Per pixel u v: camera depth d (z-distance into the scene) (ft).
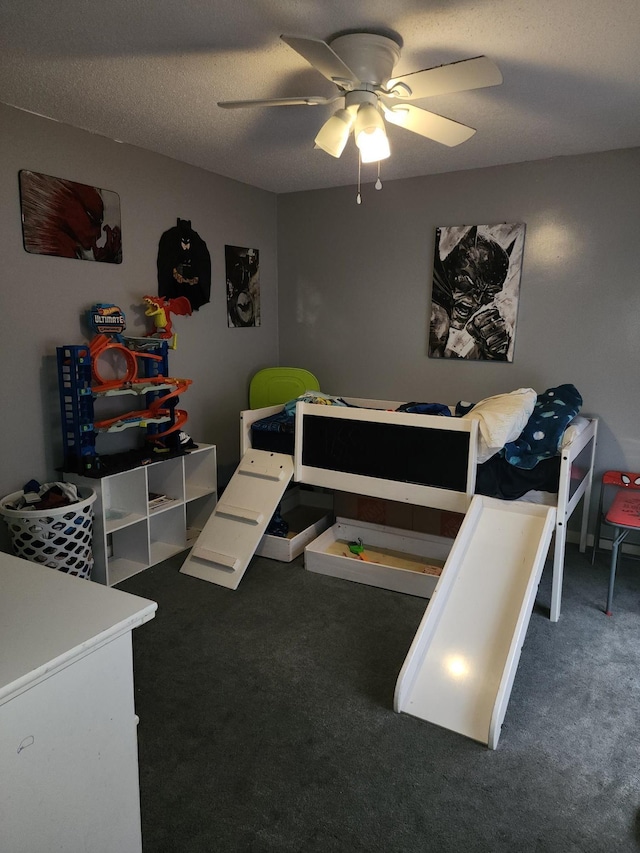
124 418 9.99
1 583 4.11
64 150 8.96
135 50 6.50
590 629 8.35
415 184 12.01
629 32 5.93
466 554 7.98
